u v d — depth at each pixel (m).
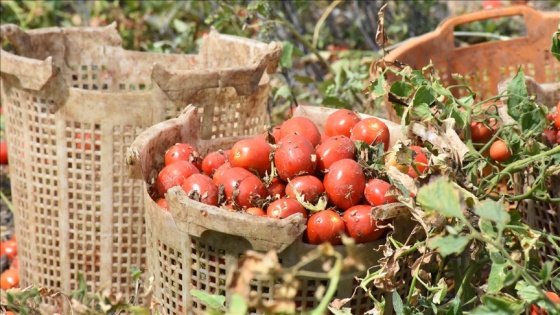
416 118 2.68
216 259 2.51
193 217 2.49
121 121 2.92
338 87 3.46
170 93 2.89
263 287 2.52
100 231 2.99
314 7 4.70
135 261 3.01
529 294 2.42
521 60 3.38
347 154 2.61
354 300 2.54
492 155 2.69
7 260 3.29
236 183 2.57
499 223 2.31
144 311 2.44
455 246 2.30
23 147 3.01
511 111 2.70
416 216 2.47
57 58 3.23
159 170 2.73
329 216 2.49
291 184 2.55
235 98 2.98
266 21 3.48
